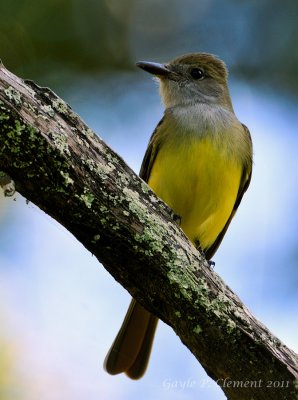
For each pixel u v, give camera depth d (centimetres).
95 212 648
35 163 614
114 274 693
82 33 1110
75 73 1115
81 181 635
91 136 645
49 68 1097
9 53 1079
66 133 627
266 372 692
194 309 688
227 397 721
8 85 604
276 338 701
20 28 1077
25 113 605
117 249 671
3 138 602
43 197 635
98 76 1127
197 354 714
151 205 677
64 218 650
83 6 1108
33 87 621
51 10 1087
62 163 621
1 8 1068
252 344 689
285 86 1151
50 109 622
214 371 714
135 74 1152
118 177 658
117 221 657
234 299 701
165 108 1141
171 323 709
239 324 689
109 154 657
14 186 622
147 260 675
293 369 689
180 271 681
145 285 691
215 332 691
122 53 1148
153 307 706
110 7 1141
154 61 1177
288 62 1147
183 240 690
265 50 1159
